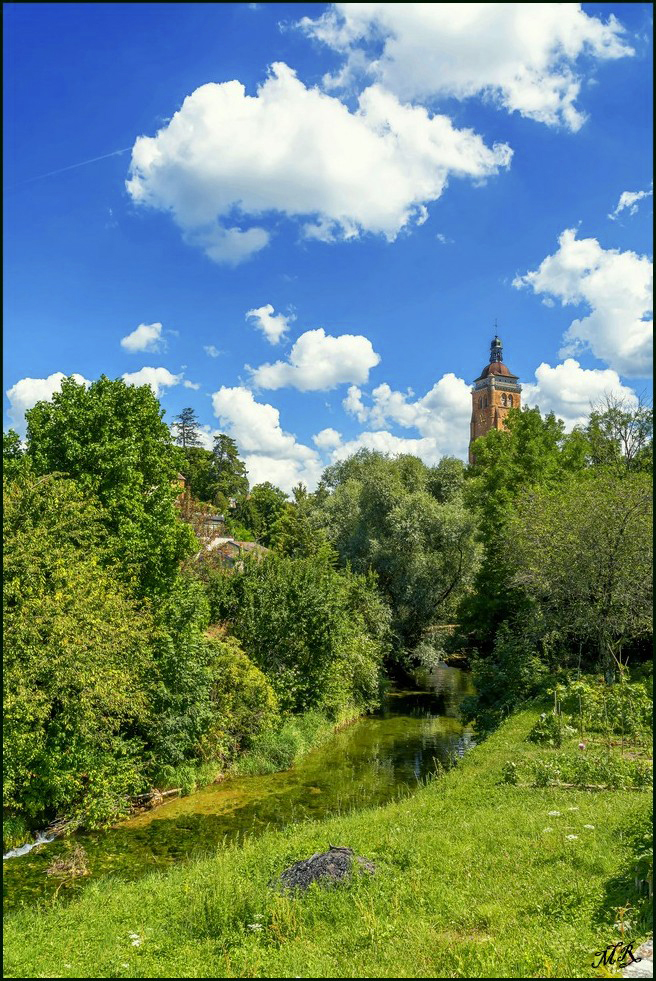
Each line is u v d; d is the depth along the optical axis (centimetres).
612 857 848
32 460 2103
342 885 903
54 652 1549
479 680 2473
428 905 805
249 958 738
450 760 2170
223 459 10075
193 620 2216
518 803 1220
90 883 1303
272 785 1983
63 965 810
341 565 4150
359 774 2067
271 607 2744
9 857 1464
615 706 1730
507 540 2811
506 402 12825
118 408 2361
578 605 2362
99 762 1739
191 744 2042
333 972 659
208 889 999
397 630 3856
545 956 597
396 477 4419
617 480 2659
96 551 1961
